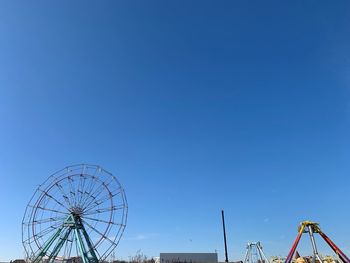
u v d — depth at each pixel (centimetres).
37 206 7038
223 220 12300
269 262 10181
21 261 9956
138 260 14625
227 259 11944
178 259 13112
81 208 7194
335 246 7306
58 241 6981
